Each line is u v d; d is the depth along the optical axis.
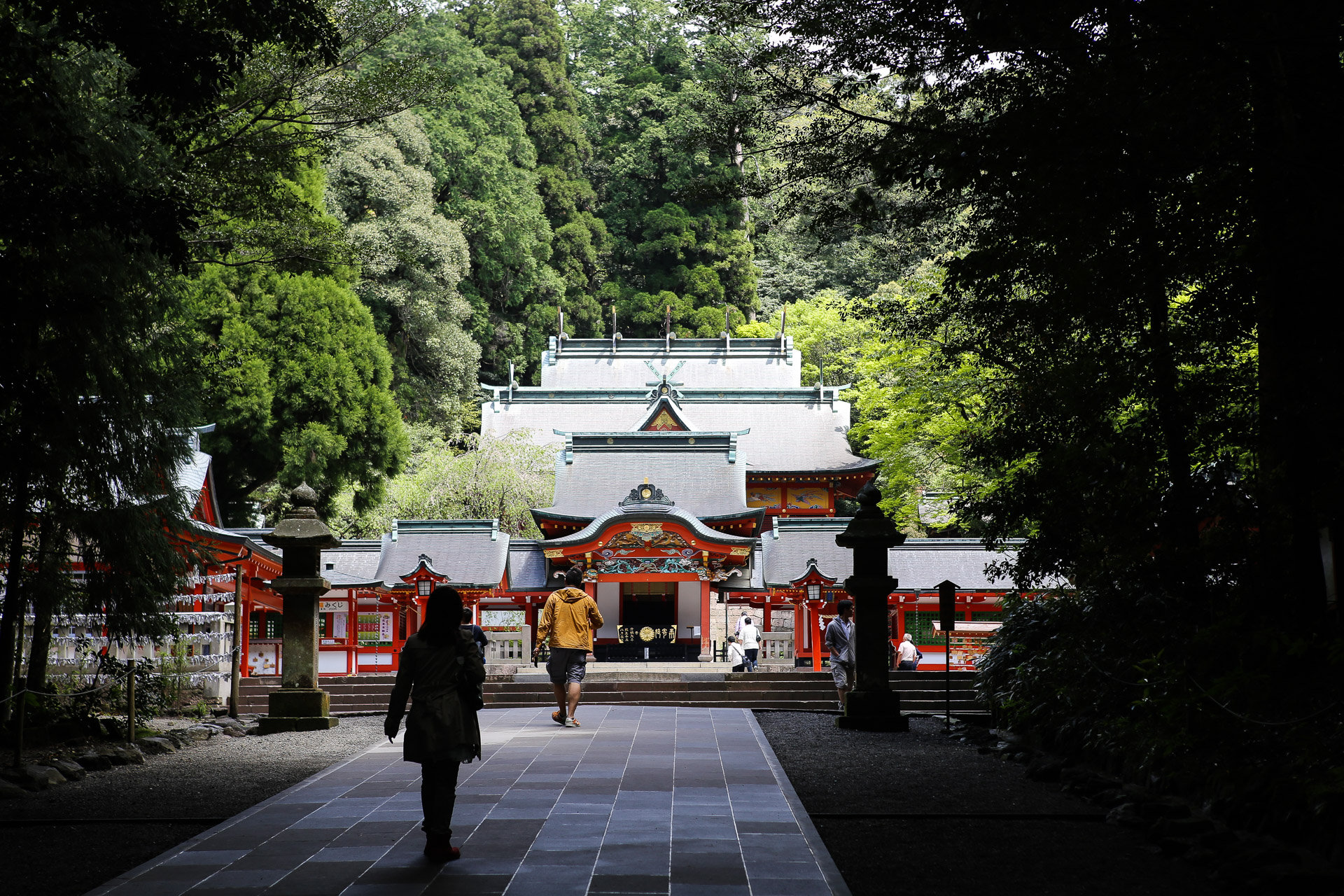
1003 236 10.09
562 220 66.25
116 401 12.78
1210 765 8.24
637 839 7.07
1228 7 7.23
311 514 15.12
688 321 63.28
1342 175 7.36
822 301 61.91
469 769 9.83
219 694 18.66
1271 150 7.82
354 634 25.42
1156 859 6.87
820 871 6.31
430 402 53.25
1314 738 7.23
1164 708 8.51
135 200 8.89
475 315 60.31
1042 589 15.16
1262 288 8.95
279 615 23.75
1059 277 9.60
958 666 25.28
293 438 34.56
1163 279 9.17
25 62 8.91
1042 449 11.99
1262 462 9.27
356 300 37.38
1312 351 8.39
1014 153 8.14
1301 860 6.38
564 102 68.56
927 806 8.53
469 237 60.28
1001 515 12.26
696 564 28.53
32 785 9.72
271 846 7.01
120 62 12.99
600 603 30.06
